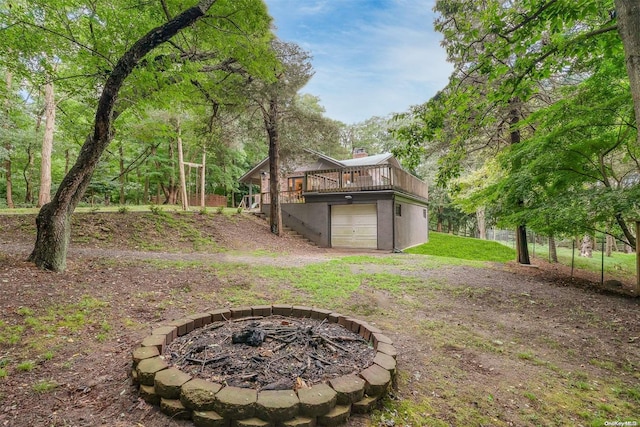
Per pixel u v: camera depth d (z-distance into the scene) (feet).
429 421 6.73
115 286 15.16
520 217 23.76
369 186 43.09
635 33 6.53
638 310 15.70
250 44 19.90
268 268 22.31
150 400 6.73
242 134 43.42
